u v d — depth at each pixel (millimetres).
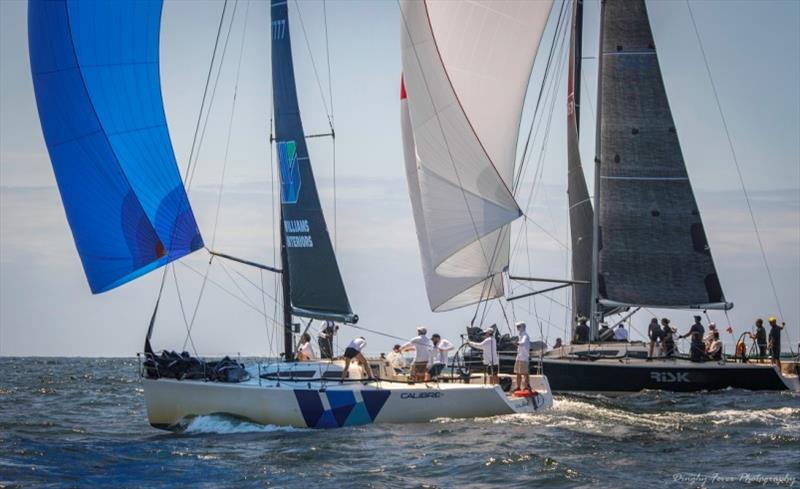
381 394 68125
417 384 70312
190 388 67000
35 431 71250
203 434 66188
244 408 66625
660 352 95625
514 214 84188
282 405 66188
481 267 87312
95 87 68000
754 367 92562
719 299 104562
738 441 63656
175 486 51844
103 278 68500
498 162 94500
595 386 91688
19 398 104750
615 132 105375
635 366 91750
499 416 71125
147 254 68562
